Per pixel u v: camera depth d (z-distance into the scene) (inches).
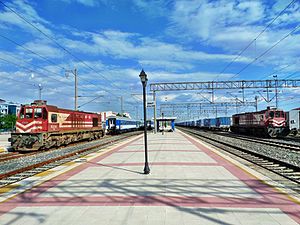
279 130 1378.0
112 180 361.7
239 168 440.8
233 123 2043.6
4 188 340.8
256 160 577.0
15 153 789.9
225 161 517.7
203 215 226.4
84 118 1209.4
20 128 823.7
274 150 788.6
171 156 597.0
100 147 896.3
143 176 382.3
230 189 307.1
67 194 298.0
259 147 884.6
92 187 325.7
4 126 2854.3
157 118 2177.7
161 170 425.7
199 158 562.3
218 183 336.2
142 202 262.8
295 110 1731.1
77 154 711.1
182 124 5093.5
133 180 358.0
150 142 1034.7
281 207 245.4
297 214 227.8
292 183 358.9
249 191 298.7
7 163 600.7
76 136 1115.3
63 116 985.5
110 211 239.9
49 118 872.3
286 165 493.4
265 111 1419.8
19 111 842.8
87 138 1269.7
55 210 246.4
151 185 328.5
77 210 244.7
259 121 1491.1
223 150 781.9
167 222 213.0
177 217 222.8
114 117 1900.8
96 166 484.7
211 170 423.2
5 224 215.9
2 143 1194.0
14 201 277.6
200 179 359.3
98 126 1430.9
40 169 486.0
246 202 260.2
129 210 241.4
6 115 2994.6
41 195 297.6
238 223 209.2
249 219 216.8
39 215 234.7
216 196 280.1
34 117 833.5
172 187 317.7
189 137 1370.6
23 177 413.7
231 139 1296.8
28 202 272.8
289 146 869.2
